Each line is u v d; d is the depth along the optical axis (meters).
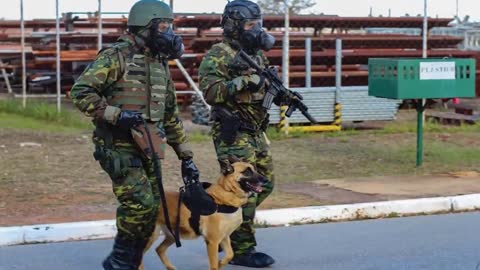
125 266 7.55
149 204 7.34
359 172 15.05
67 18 35.94
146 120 7.28
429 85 15.05
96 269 8.87
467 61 15.23
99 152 7.30
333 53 29.78
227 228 7.57
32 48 33.75
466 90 15.27
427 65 15.00
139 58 7.27
